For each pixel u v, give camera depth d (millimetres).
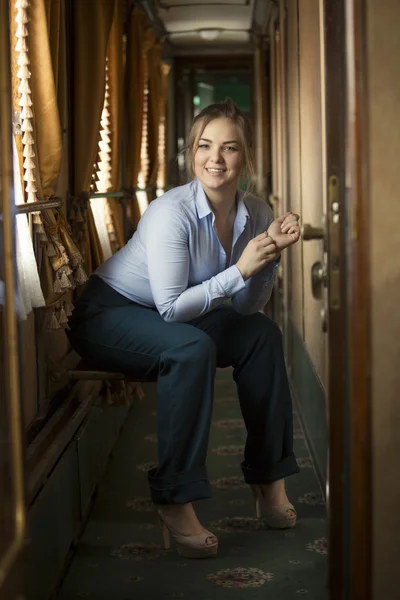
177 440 2775
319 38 2793
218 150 2865
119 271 3078
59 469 2574
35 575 2219
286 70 4879
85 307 3059
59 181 3361
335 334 1955
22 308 2471
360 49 1861
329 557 1987
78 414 2953
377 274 1900
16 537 1789
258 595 2520
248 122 2955
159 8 6961
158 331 2871
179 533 2812
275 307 6750
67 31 3537
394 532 1945
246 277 2818
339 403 1961
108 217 4375
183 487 2771
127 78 5535
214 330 3043
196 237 2895
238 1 6672
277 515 3035
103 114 4367
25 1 2578
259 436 3000
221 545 2924
